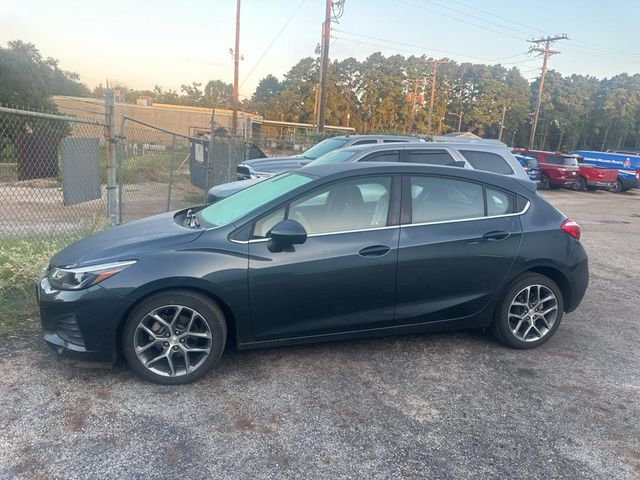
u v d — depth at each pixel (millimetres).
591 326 5070
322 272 3707
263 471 2695
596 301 5961
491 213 4223
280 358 4016
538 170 22250
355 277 3787
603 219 13938
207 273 3469
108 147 7000
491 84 90625
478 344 4457
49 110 31766
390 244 3863
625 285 6766
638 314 5516
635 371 4066
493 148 8086
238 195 4527
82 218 8766
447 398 3525
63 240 6238
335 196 3895
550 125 90000
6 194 11438
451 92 93938
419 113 84562
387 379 3756
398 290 3922
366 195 3955
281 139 21969
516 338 4324
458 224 4082
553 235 4312
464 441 3035
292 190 3848
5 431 2914
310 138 21781
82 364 3492
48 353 3895
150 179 16641
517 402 3510
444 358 4148
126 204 11438
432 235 3977
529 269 4305
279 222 3678
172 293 3463
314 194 3850
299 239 3525
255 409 3279
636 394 3686
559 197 20641
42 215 9328
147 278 3377
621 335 4852
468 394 3590
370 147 7840
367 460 2822
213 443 2910
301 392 3516
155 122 45312
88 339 3387
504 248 4141
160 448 2840
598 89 90438
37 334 4207
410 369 3930
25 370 3623
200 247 3559
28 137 8555
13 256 5066
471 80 94812
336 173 3971
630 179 24328
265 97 117500
